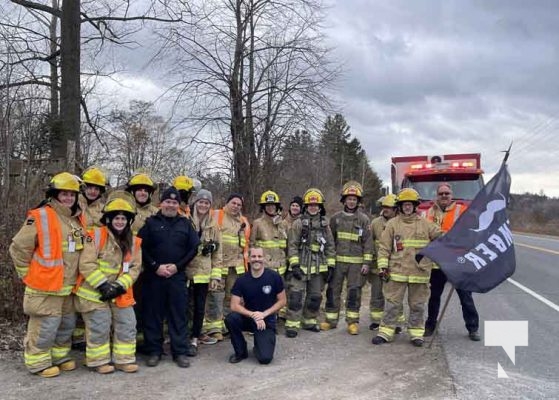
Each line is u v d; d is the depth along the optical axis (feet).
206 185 47.96
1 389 16.79
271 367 19.75
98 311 18.63
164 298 20.13
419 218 23.34
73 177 18.57
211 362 20.34
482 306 30.91
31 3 38.29
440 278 24.47
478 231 21.99
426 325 24.81
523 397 16.69
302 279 24.84
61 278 17.89
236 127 47.50
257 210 45.39
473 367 19.67
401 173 46.47
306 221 25.32
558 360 20.56
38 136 33.42
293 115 46.93
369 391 17.22
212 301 23.54
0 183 25.53
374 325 26.03
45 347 17.99
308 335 24.76
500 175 22.86
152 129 74.90
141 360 20.40
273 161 47.85
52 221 17.98
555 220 175.01
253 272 20.83
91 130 50.88
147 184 21.72
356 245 25.49
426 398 16.60
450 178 42.14
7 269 22.43
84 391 16.84
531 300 32.86
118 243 19.07
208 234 22.24
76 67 37.37
